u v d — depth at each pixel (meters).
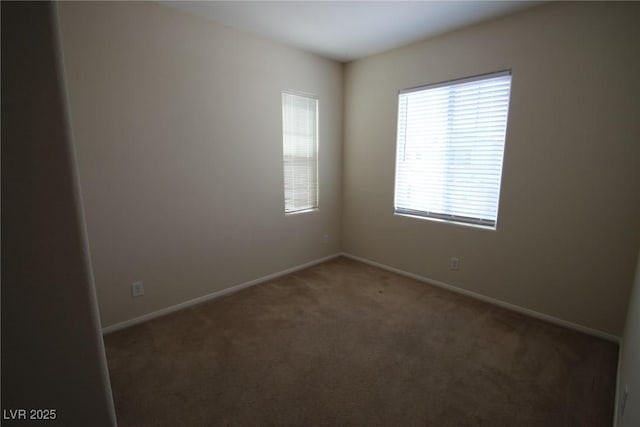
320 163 3.67
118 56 2.12
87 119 2.05
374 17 2.46
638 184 2.01
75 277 0.45
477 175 2.77
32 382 0.44
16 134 0.39
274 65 3.03
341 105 3.78
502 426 1.50
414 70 3.07
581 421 1.52
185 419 1.54
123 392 1.71
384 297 2.91
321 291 3.04
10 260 0.40
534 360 1.98
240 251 3.04
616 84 2.02
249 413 1.57
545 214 2.40
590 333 2.28
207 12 2.39
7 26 0.37
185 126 2.51
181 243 2.61
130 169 2.27
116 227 2.26
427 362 1.97
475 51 2.62
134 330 2.33
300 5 2.28
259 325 2.41
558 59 2.21
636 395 1.12
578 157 2.21
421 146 3.15
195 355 2.03
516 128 2.46
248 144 2.95
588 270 2.26
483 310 2.65
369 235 3.78
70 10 1.92
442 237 3.07
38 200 0.41
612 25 1.99
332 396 1.69
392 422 1.52
